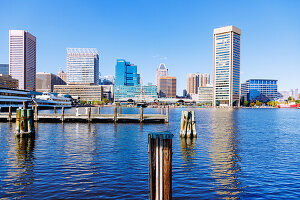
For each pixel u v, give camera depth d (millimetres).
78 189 15797
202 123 66750
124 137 37625
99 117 61344
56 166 21062
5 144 31328
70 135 39469
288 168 21219
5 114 66500
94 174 18891
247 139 37344
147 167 20891
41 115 62125
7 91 111812
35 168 20438
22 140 34375
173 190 15914
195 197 14844
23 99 125312
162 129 48625
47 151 27188
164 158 9992
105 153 26328
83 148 29016
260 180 18016
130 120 64500
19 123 36188
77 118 61188
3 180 17438
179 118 86875
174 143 32781
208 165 21953
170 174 10062
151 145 10195
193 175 19016
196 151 27844
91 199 14312
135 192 15352
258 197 14984
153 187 10188
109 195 14875
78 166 21094
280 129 53281
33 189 15781
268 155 26234
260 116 106250
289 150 29031
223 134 42812
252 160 23938
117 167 20875
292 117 101000
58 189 15781
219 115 112062
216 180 17906
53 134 40500
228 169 20734
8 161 22688
